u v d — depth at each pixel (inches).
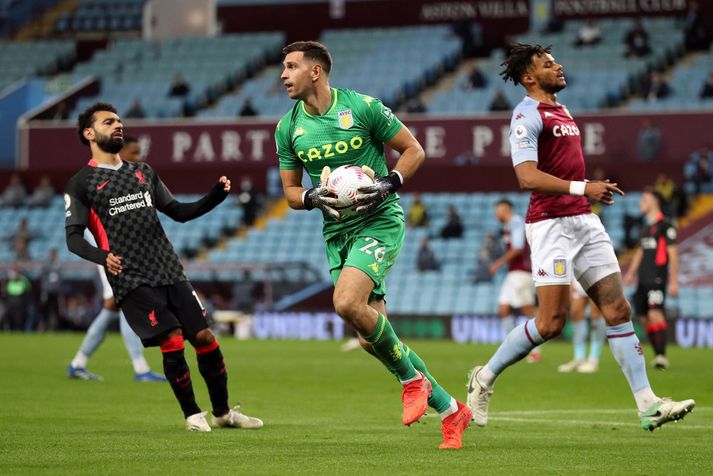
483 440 979.9
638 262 2135.8
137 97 4955.7
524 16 5157.5
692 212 3914.9
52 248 4104.3
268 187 4328.3
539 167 1035.3
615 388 1659.7
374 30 5285.4
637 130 3949.3
